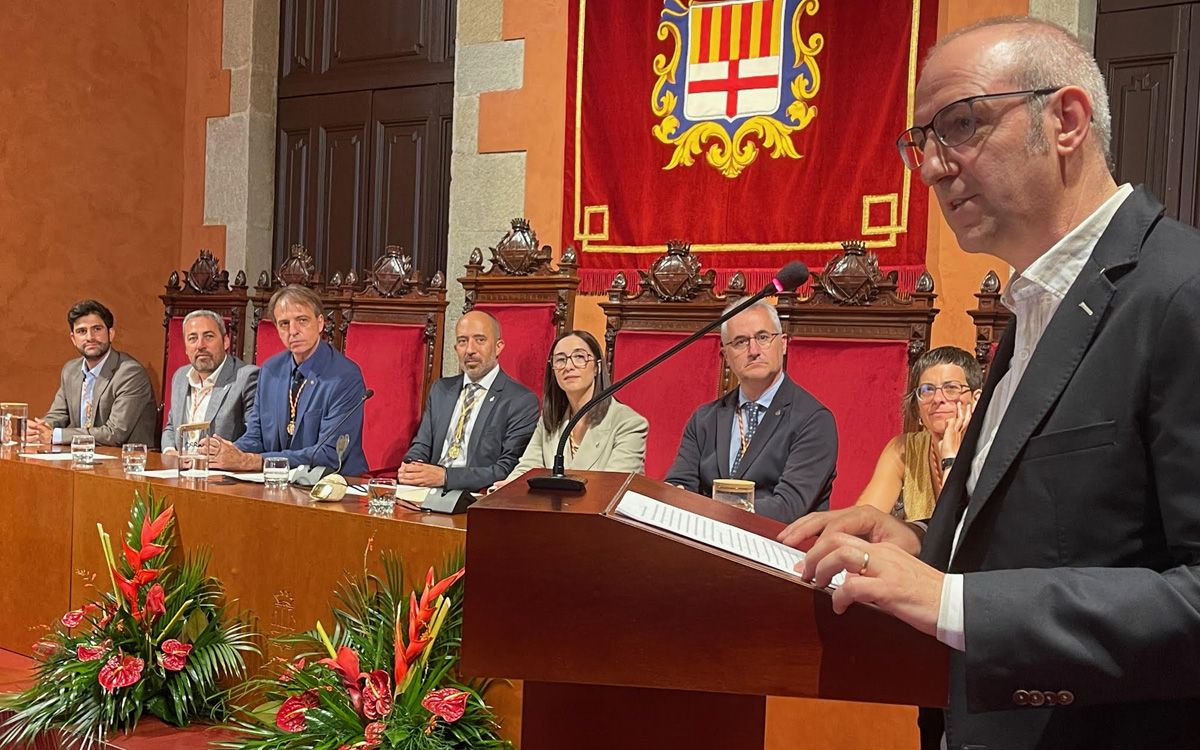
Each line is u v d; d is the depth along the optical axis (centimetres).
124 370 537
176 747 243
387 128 611
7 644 322
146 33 640
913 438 312
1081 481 108
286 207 647
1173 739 107
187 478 301
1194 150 403
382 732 204
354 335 487
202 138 653
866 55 447
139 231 639
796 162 462
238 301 546
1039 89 110
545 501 114
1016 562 111
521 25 528
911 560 102
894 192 440
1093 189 114
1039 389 112
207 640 257
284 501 254
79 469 311
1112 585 99
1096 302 110
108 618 266
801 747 231
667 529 108
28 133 589
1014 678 99
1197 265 106
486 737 210
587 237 506
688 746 127
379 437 468
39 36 592
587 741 128
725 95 477
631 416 350
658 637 105
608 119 502
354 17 622
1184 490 101
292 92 643
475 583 107
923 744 135
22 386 590
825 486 313
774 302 372
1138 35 414
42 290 598
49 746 257
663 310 395
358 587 230
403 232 604
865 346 354
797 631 103
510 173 533
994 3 421
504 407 393
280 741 216
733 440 326
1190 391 102
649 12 494
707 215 481
